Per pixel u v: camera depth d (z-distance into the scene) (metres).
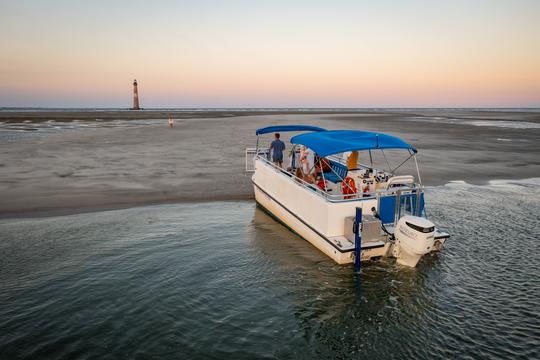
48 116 85.31
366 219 8.72
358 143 9.43
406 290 7.85
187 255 9.44
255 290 7.82
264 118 85.56
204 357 5.73
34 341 6.00
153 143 32.81
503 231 11.31
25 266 8.62
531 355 5.81
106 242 10.16
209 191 16.11
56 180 17.59
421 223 7.96
